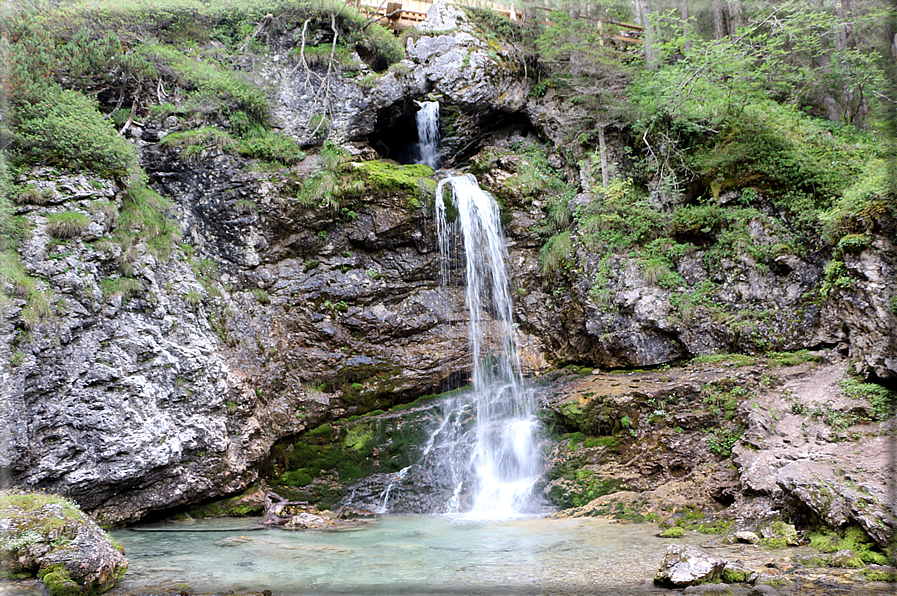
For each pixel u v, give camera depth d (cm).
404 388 1312
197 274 1217
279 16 1598
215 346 1140
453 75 1599
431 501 1072
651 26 1614
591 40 1538
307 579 607
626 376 1209
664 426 1034
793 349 1101
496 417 1230
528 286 1469
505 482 1091
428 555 715
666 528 830
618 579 577
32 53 1181
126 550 775
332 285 1349
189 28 1524
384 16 1756
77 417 871
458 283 1450
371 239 1378
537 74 1702
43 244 939
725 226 1248
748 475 823
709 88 1366
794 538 692
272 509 1030
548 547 736
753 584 542
